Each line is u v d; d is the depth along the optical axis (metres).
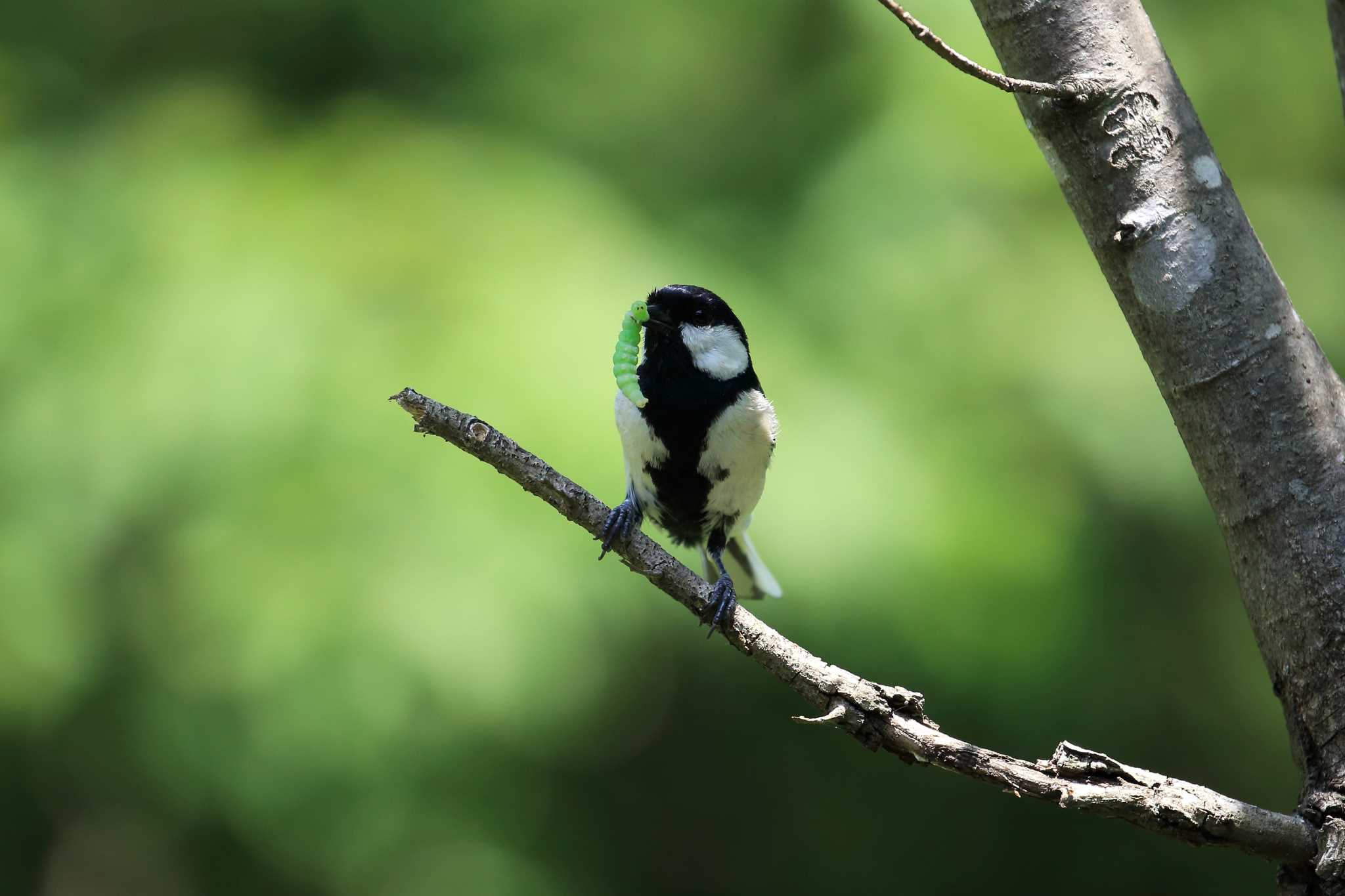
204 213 11.05
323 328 10.20
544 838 11.52
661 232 12.17
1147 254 4.09
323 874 10.76
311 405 9.93
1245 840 3.95
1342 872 3.89
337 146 11.93
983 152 12.20
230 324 10.17
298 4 13.62
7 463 10.04
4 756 11.82
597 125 14.02
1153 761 12.35
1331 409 4.06
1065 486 11.05
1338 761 3.98
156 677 9.89
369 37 13.75
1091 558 10.89
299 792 10.18
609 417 10.05
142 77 13.20
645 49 14.40
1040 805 13.62
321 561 9.53
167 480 9.88
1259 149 13.40
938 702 10.83
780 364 10.95
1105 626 10.98
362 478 9.81
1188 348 4.09
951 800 13.66
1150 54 4.12
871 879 13.84
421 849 10.59
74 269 10.79
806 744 13.41
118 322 10.38
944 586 10.23
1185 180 4.08
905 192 12.22
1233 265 4.06
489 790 10.64
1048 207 12.37
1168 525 11.41
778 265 12.32
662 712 12.98
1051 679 10.49
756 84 14.31
